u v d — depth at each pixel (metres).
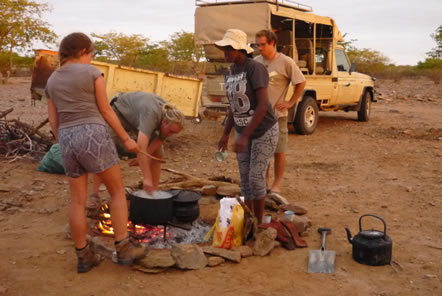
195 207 4.23
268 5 9.76
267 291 3.37
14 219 4.84
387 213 5.24
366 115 13.67
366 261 3.83
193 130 11.23
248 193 4.54
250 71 3.95
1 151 7.71
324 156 8.59
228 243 3.96
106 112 3.40
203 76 11.24
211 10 10.52
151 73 8.00
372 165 7.79
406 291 3.40
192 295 3.29
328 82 11.64
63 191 5.84
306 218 4.78
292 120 10.55
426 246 4.27
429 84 35.34
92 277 3.53
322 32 12.15
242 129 4.22
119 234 3.59
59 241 4.25
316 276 3.62
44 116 13.10
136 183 6.07
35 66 8.40
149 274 3.60
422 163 7.89
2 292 3.25
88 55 3.48
